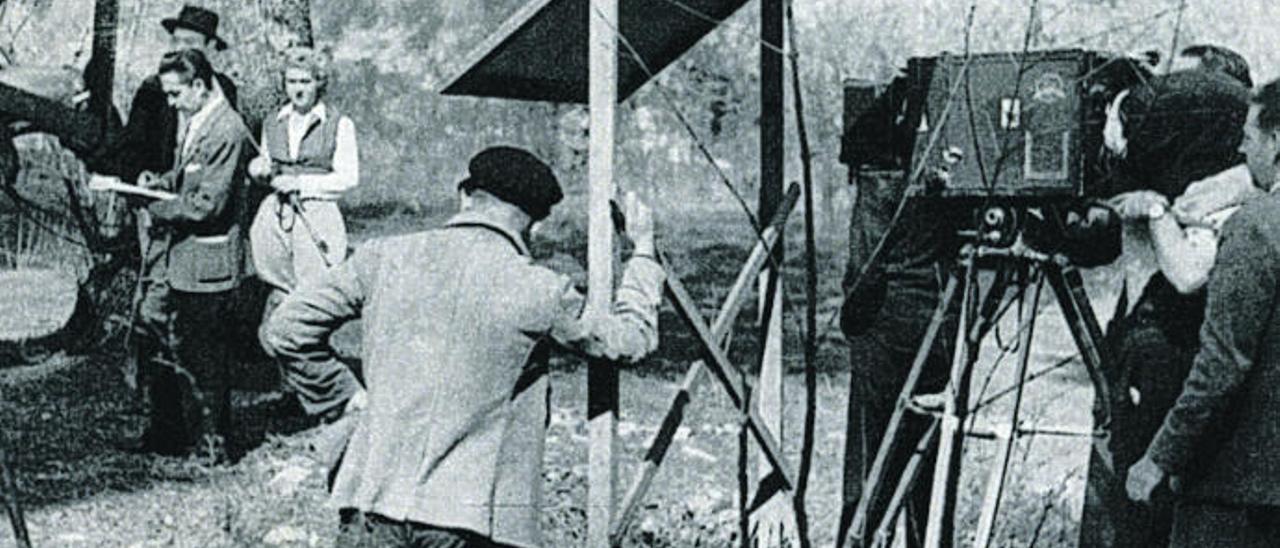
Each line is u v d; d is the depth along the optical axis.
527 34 4.84
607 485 4.48
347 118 8.62
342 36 17.47
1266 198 3.93
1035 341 10.53
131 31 11.87
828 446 8.05
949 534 5.13
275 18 10.30
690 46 5.40
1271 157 4.28
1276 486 3.91
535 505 4.30
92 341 10.41
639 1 4.89
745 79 15.05
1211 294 3.95
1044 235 4.98
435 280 4.28
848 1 9.47
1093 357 5.06
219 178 7.93
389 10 17.30
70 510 6.95
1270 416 3.91
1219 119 4.61
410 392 4.22
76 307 10.52
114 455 7.96
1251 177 4.61
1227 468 3.99
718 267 13.59
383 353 4.29
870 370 5.44
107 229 10.58
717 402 9.37
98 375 9.90
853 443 5.54
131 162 8.98
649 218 4.55
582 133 15.52
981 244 4.89
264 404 9.26
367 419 4.28
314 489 7.40
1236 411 3.96
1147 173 4.70
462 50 17.22
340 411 4.54
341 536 4.27
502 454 4.23
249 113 10.12
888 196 5.41
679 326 11.67
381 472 4.21
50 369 9.96
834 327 10.83
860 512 4.88
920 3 9.45
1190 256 4.62
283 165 8.52
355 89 17.50
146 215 9.53
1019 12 8.91
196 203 7.89
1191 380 3.96
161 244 8.20
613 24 4.38
